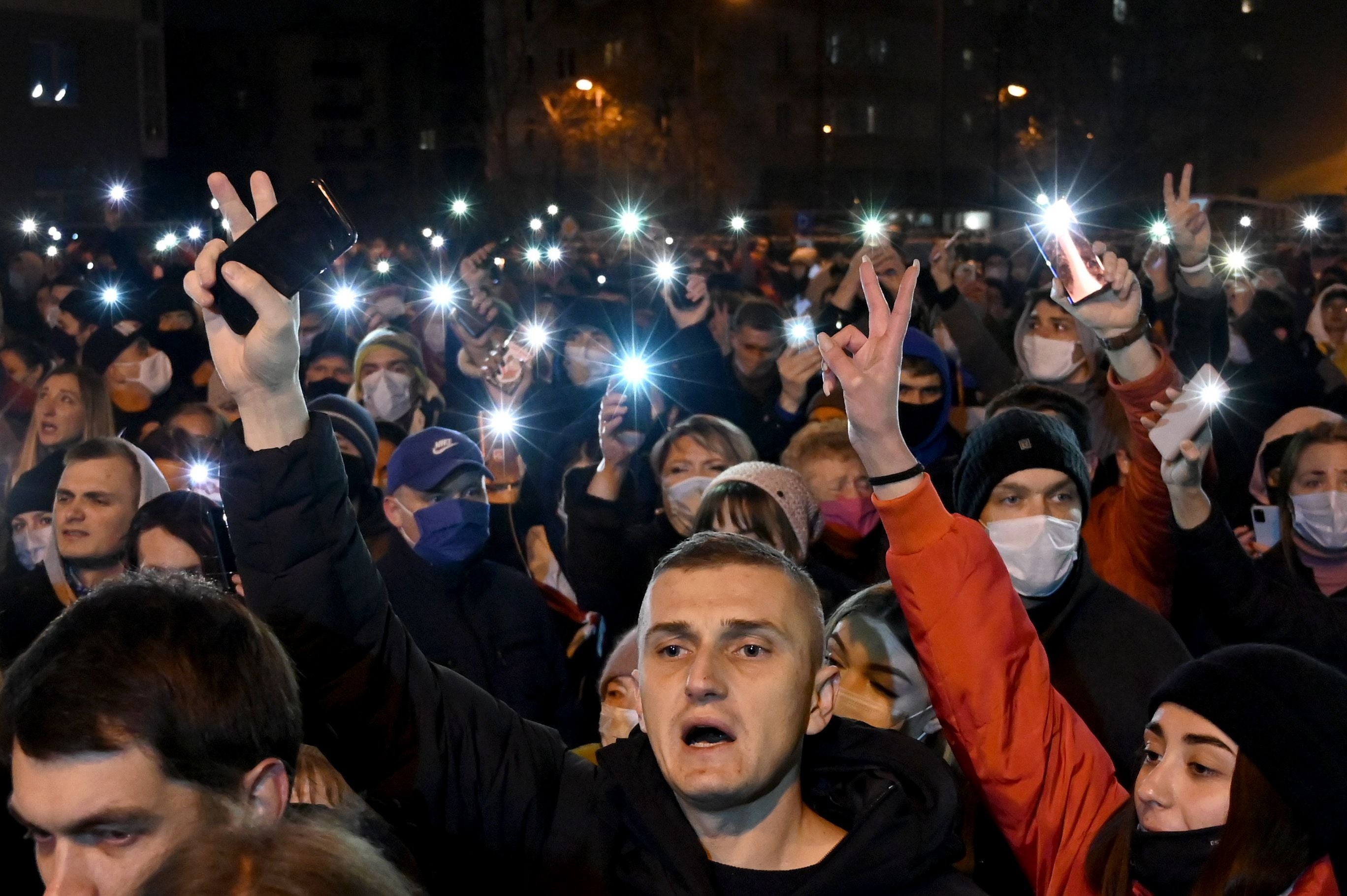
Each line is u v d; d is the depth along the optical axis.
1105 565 3.99
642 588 4.81
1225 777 2.08
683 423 4.86
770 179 56.91
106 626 1.67
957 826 2.24
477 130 51.19
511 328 8.10
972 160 60.84
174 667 1.65
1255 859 1.99
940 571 2.39
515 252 14.38
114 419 6.55
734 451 4.75
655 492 5.26
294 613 2.13
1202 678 2.10
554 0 55.97
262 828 1.28
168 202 47.12
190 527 3.35
